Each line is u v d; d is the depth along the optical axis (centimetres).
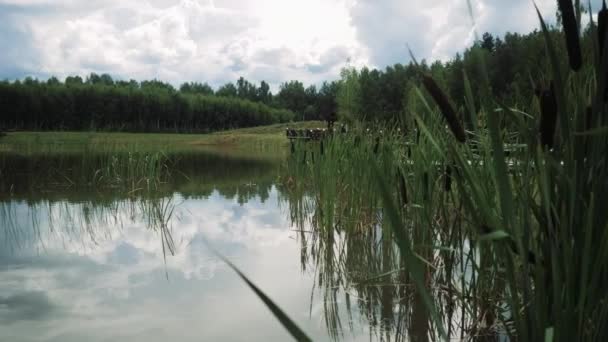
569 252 113
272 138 3250
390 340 230
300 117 9831
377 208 466
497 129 102
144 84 10012
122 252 417
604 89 111
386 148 368
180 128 7725
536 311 121
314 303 285
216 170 1293
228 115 8444
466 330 239
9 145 1855
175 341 230
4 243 455
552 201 129
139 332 242
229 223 549
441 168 302
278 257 396
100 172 1008
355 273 348
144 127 7094
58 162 1298
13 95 5347
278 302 287
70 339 233
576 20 112
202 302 287
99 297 297
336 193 521
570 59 105
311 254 406
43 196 779
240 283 325
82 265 375
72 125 5975
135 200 734
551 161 113
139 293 305
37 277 343
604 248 112
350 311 271
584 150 120
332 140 536
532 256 120
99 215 605
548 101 107
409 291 304
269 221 562
